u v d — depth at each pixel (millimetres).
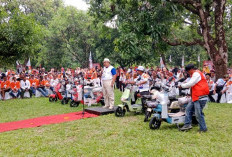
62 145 5230
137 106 8336
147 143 5195
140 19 13414
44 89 15148
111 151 4773
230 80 11078
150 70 18953
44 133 6223
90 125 6941
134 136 5797
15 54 13078
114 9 15648
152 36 12977
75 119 7855
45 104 11781
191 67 6000
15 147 5184
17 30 12352
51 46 33344
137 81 8445
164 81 12820
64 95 11719
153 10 13484
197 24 17875
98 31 30453
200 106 5926
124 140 5480
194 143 5203
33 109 10344
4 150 5016
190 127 6133
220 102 11141
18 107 10984
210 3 13859
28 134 6156
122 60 27156
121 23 14008
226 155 4473
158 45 14641
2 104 12000
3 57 13070
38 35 13789
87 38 32781
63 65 39312
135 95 9031
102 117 8023
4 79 14094
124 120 7523
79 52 35438
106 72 9023
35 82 15312
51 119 7953
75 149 4930
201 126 6000
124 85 16500
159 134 5844
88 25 32562
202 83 5887
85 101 10734
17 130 6613
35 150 4949
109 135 5930
